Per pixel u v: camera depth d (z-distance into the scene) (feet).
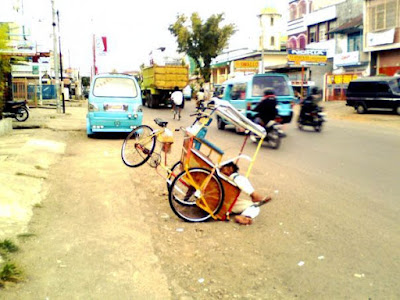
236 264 14.57
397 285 13.04
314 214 19.80
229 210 18.89
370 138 45.75
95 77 45.34
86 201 21.17
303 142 42.93
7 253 14.15
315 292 12.69
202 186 18.47
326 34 122.01
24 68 107.96
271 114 38.93
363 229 17.76
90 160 32.14
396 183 25.34
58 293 12.01
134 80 46.09
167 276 13.57
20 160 28.96
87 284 12.62
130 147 24.38
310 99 51.75
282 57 173.99
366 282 13.26
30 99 107.76
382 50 101.35
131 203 21.09
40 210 19.35
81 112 85.25
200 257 15.10
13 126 53.16
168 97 100.32
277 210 20.48
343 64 114.52
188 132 19.12
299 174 28.09
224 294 12.55
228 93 53.98
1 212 17.56
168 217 19.34
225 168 19.29
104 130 44.06
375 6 99.35
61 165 29.99
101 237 16.38
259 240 16.74
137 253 15.06
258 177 27.30
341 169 29.50
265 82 48.42
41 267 13.52
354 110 84.17
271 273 13.92
